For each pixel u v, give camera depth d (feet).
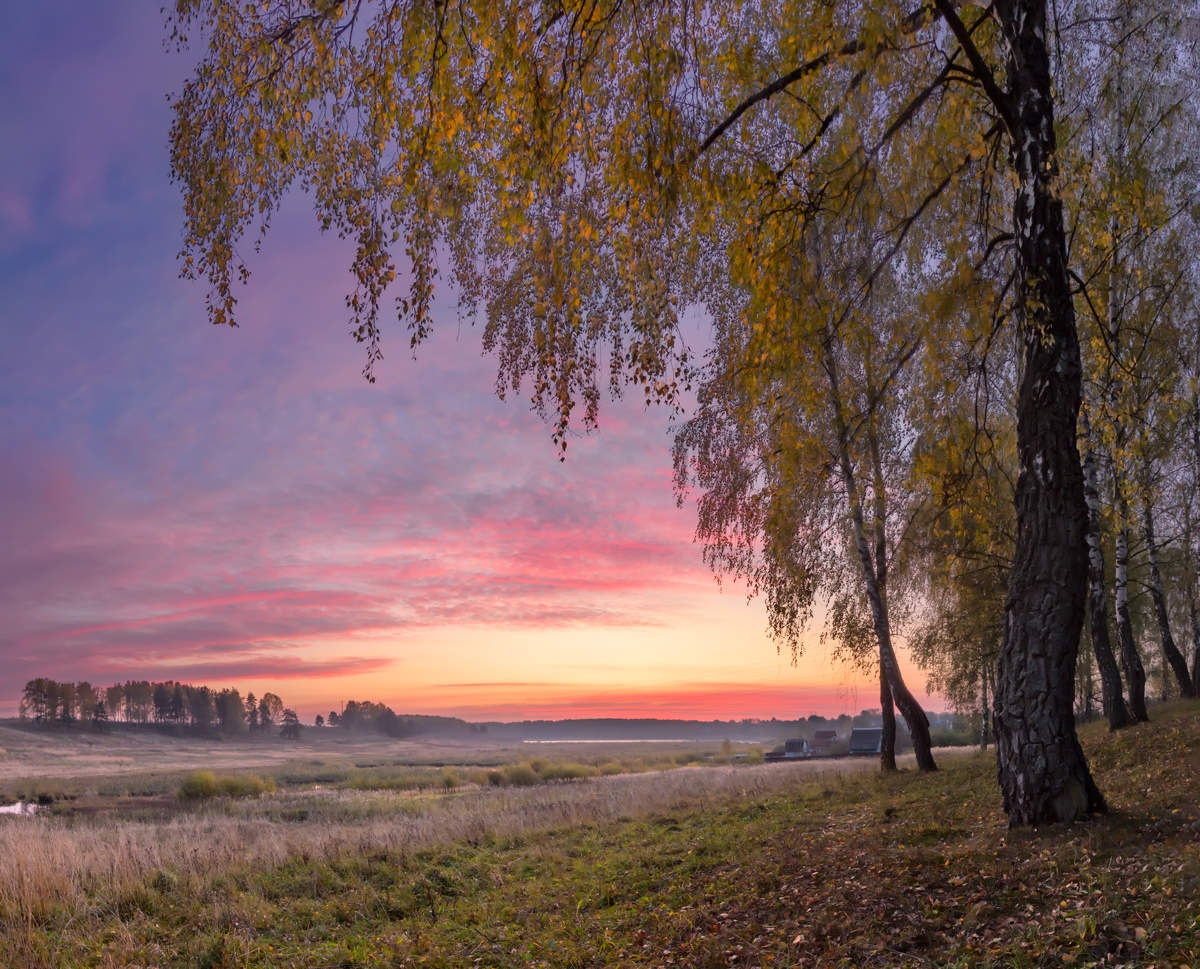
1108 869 18.53
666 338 22.29
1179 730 43.37
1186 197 42.37
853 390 30.99
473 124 21.59
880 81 21.98
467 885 35.70
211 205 24.90
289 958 26.43
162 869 38.14
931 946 16.89
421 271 22.35
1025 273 26.22
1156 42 33.60
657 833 43.55
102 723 553.64
